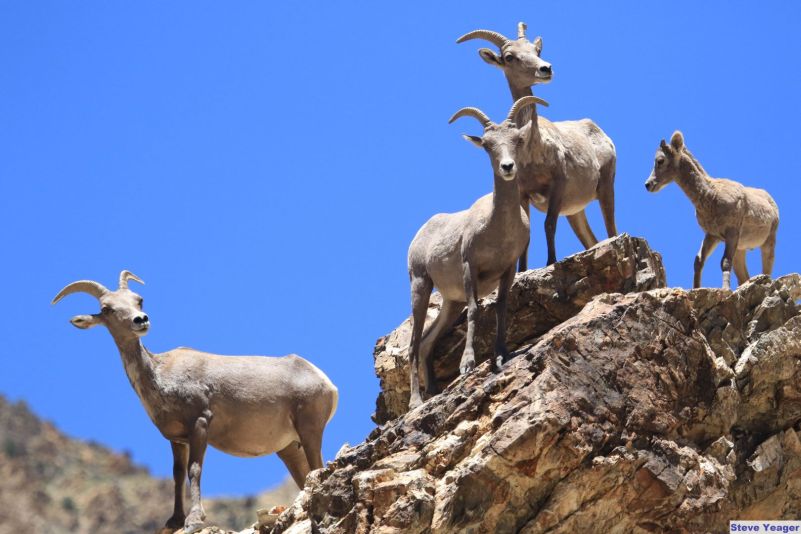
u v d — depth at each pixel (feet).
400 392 89.71
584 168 91.04
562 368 69.26
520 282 81.97
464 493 66.18
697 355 72.95
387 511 66.03
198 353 84.48
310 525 71.56
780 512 74.79
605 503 67.97
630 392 69.97
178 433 82.64
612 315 71.72
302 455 87.97
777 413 76.28
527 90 89.76
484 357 83.30
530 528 66.74
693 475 69.46
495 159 75.61
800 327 77.66
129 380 82.58
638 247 82.64
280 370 85.10
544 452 66.28
